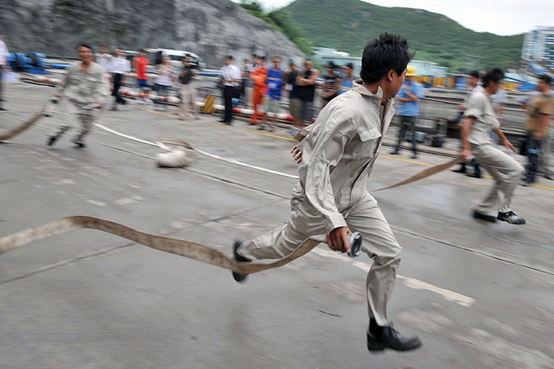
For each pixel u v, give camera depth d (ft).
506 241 16.84
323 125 7.91
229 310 10.61
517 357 9.84
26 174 20.18
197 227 15.69
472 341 10.27
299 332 10.00
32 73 65.92
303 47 152.97
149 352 8.89
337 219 7.20
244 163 26.40
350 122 7.46
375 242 8.54
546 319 11.49
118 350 8.86
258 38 134.82
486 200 18.99
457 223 18.49
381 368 9.06
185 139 32.45
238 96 40.75
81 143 26.35
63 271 11.74
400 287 12.51
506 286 13.15
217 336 9.59
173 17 120.88
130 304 10.48
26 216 15.42
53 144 26.37
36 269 11.73
